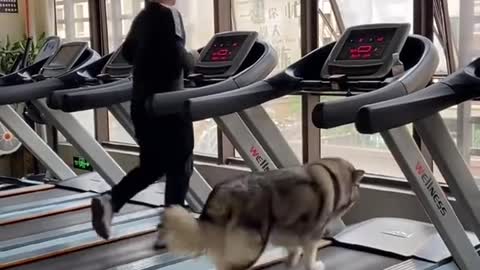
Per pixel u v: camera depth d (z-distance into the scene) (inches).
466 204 123.6
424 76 125.4
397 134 116.9
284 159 151.2
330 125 110.3
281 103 205.0
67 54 209.5
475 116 165.0
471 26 161.3
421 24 167.8
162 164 147.5
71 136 193.0
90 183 224.2
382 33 136.1
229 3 218.5
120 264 145.3
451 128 169.6
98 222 147.2
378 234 154.4
